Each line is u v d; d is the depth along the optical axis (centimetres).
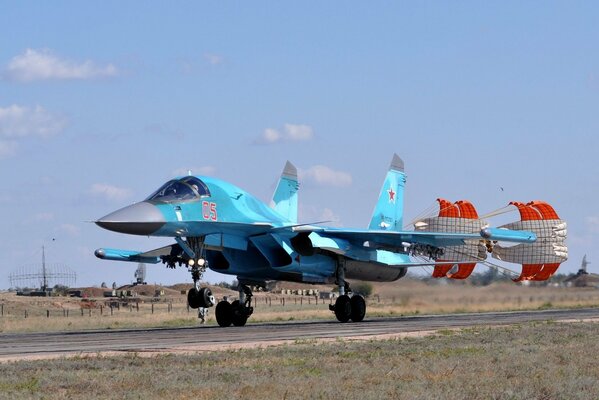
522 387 1803
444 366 2127
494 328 3600
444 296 6147
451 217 5425
